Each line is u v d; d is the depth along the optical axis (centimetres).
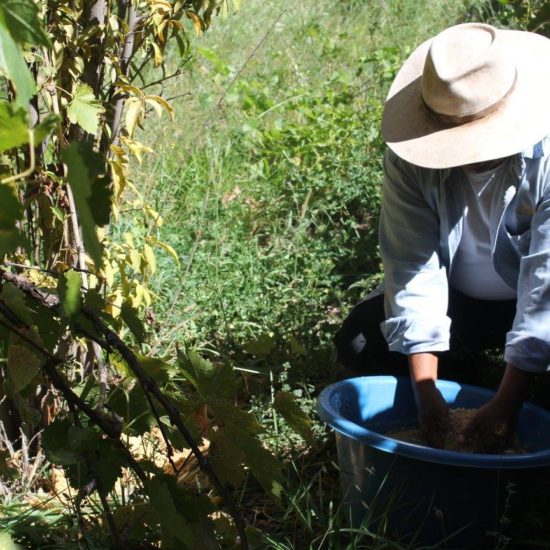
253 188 512
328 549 246
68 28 254
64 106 261
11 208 101
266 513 267
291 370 346
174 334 358
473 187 264
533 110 241
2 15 90
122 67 277
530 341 243
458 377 322
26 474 266
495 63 237
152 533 201
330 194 488
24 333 144
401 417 289
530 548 247
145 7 280
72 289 144
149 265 291
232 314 386
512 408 248
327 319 390
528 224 265
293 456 284
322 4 828
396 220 278
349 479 255
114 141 281
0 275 150
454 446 256
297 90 614
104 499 155
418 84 258
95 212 109
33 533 223
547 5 472
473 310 309
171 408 153
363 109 597
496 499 238
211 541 165
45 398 263
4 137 97
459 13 753
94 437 150
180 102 581
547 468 240
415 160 244
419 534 245
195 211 463
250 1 798
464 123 242
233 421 163
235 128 571
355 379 282
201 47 627
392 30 747
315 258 429
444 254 282
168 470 281
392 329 276
